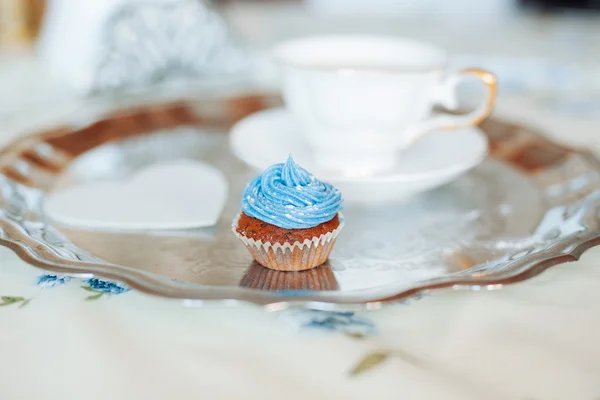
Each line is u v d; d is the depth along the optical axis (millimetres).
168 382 271
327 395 267
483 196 426
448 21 921
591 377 276
